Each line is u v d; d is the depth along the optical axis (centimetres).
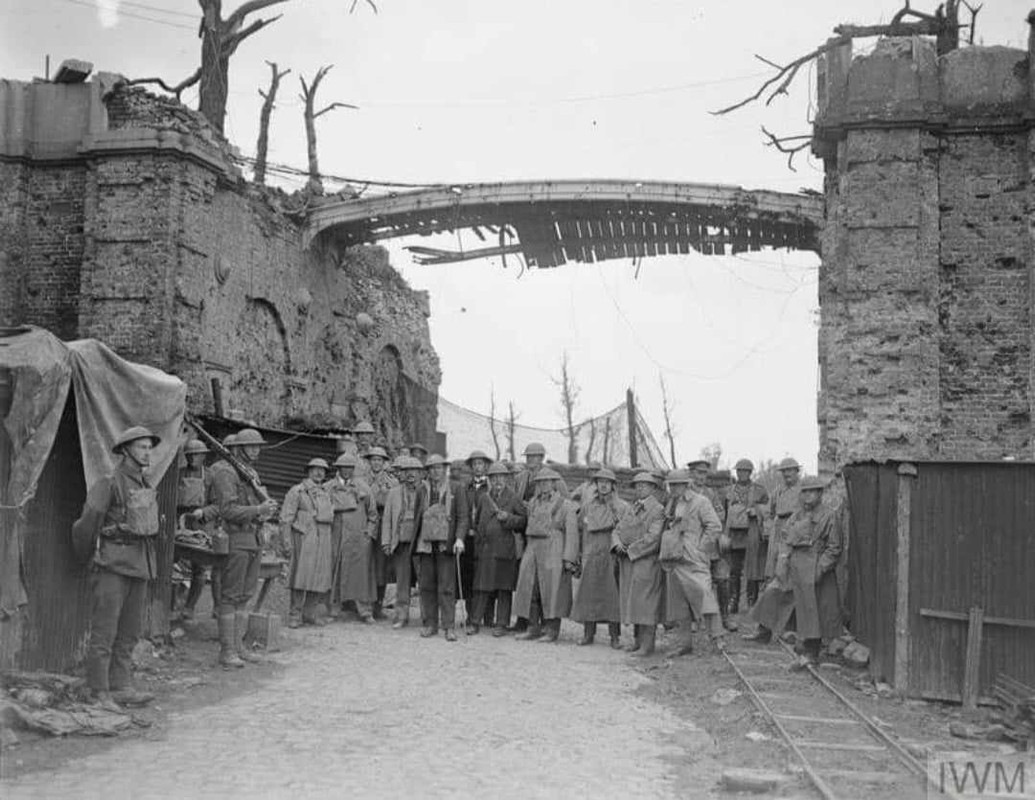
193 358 2431
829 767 823
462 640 1469
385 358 3738
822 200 2744
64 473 986
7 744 789
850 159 2003
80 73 2464
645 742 913
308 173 2952
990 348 1969
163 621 1216
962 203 1997
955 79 2005
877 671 1160
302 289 3011
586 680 1201
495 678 1184
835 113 2030
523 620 1570
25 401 881
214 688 1066
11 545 877
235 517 1181
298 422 2708
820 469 2189
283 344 2919
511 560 1544
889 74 1992
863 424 1945
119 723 868
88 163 2441
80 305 2406
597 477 1486
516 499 1558
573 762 834
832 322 2064
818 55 2078
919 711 1049
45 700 873
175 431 1072
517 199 2898
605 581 1470
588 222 3022
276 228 2886
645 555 1401
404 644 1409
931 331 1956
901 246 1967
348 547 1612
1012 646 1052
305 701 1023
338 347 3228
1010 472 1065
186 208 2430
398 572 1595
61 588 981
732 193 2794
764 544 1862
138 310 2367
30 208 2502
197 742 847
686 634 1400
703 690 1159
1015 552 1058
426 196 2950
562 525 1507
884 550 1152
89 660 932
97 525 907
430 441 4084
